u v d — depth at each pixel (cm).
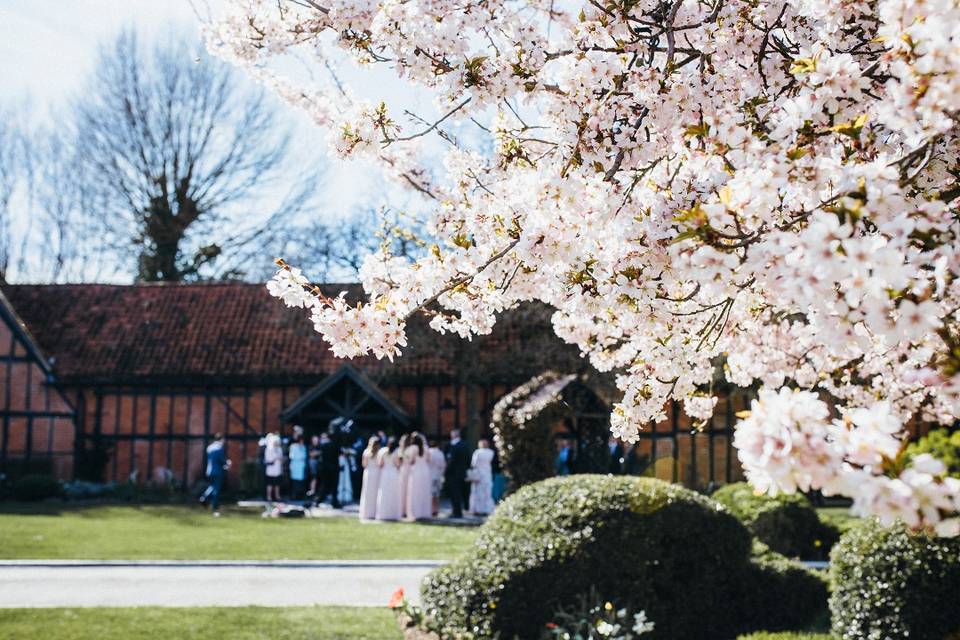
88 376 2841
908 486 197
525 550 793
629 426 447
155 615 908
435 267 383
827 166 283
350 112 411
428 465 2033
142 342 2981
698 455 2509
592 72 376
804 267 229
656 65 444
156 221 3759
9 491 2578
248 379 2830
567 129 383
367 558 1336
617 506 807
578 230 345
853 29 366
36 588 1087
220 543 1507
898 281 221
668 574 796
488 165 444
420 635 783
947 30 240
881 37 254
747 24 402
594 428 1852
